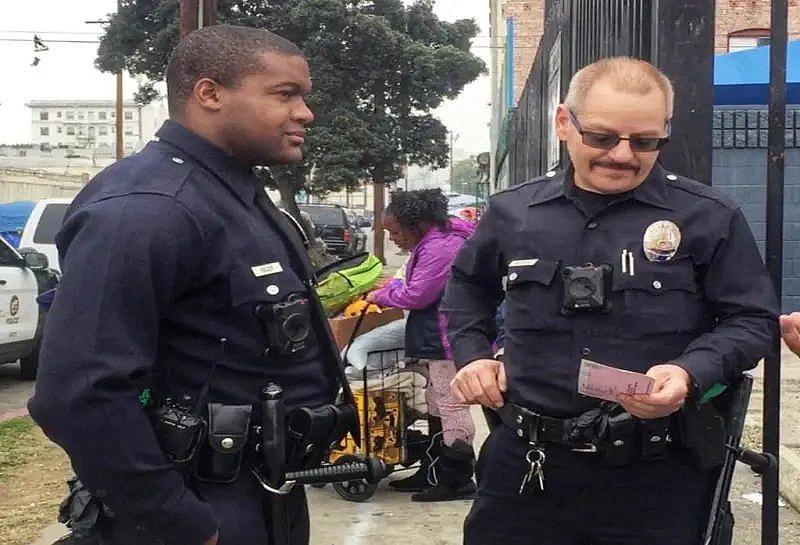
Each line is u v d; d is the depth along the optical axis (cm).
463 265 270
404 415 514
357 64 2145
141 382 200
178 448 205
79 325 191
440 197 484
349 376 509
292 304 214
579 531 248
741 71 992
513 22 2180
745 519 455
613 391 213
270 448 212
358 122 2125
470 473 513
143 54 2136
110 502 197
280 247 222
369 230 4634
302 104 226
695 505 245
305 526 244
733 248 237
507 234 254
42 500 551
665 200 238
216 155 218
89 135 13075
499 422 261
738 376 244
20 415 807
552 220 245
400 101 2211
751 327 232
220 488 213
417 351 495
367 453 504
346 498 513
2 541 471
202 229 204
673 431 236
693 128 310
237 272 209
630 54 379
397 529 464
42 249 1278
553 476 244
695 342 233
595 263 237
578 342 237
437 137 2241
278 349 212
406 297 480
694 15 307
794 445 557
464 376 253
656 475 239
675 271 234
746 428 593
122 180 204
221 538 209
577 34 579
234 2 2098
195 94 218
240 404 213
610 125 228
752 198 1008
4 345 887
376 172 2217
